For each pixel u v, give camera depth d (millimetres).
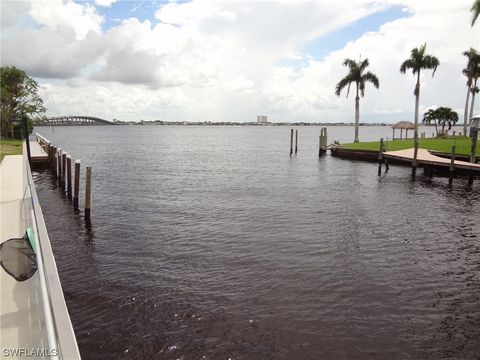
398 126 64562
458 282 11789
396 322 9430
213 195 24984
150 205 21688
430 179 31750
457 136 60531
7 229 10672
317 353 8125
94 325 9055
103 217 18891
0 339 5371
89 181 17875
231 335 8727
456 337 8875
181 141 103688
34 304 6359
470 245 15297
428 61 49219
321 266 12805
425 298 10711
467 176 32656
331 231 16906
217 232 16516
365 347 8391
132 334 8719
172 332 8812
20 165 25906
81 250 14125
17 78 59625
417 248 14859
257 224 17859
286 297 10547
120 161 47219
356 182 30594
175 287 11070
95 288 10945
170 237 15766
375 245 15133
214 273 12094
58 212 19781
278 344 8406
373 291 11047
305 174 35250
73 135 147500
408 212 20734
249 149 71500
